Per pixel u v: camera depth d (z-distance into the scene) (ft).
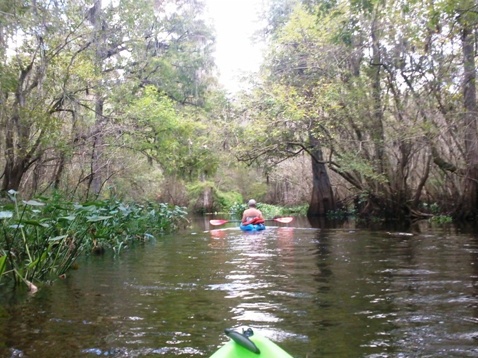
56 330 11.98
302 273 19.79
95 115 50.88
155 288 17.15
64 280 19.08
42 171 48.55
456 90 46.88
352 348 10.24
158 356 10.00
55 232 22.36
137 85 60.95
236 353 6.74
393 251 26.37
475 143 50.44
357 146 56.65
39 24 39.27
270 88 58.13
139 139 50.80
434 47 44.52
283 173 101.09
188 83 79.82
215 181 116.26
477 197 52.54
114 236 31.71
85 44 47.85
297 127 56.34
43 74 40.78
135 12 60.29
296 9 58.59
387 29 47.19
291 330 11.60
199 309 13.88
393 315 12.79
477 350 10.00
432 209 63.52
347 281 17.71
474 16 34.68
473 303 13.93
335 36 45.80
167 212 48.67
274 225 52.54
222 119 66.49
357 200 72.69
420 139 50.70
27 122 39.50
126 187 67.56
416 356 9.71
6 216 17.89
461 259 22.71
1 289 17.28
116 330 11.89
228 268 21.62
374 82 51.08
